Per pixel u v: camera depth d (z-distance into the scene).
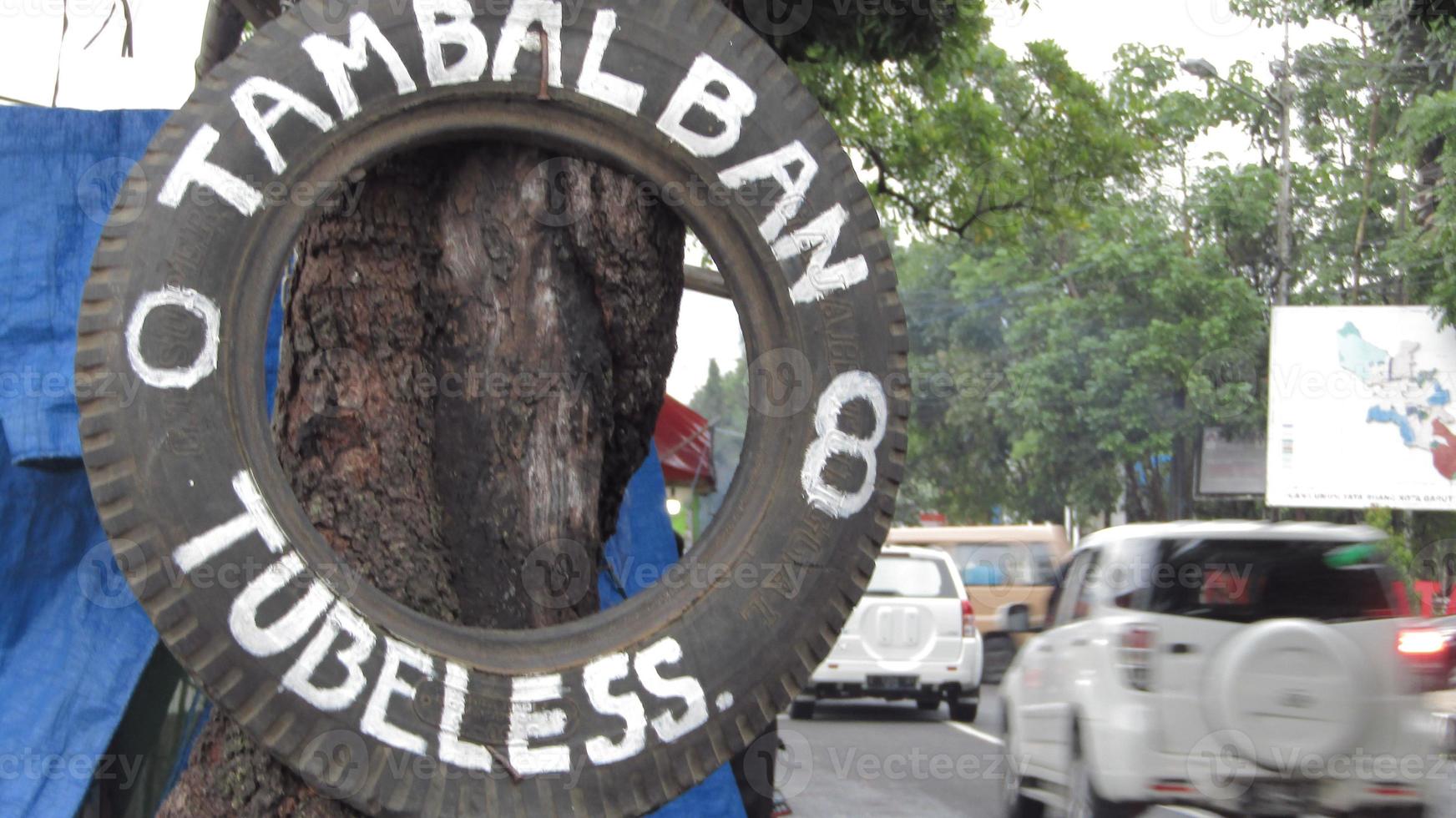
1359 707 6.77
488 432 3.75
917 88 15.31
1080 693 7.57
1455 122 19.69
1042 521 36.38
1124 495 35.22
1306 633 6.82
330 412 3.67
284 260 3.25
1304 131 27.06
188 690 5.14
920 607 15.87
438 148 3.74
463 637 3.30
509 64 3.35
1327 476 26.25
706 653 3.39
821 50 9.24
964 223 17.23
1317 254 27.81
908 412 3.55
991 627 21.66
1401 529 28.39
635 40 3.43
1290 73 25.23
